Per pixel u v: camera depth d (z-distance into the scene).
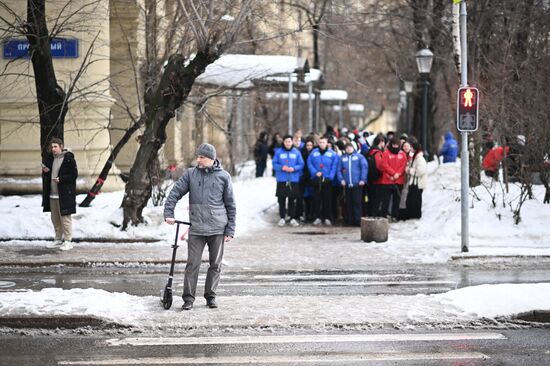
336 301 27.72
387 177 52.19
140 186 45.16
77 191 57.16
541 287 27.97
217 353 21.48
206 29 43.97
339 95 121.81
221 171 26.83
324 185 54.41
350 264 38.00
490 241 44.91
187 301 26.34
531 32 60.94
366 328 24.31
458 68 49.75
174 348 21.97
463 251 40.19
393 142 52.34
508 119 47.84
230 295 30.05
